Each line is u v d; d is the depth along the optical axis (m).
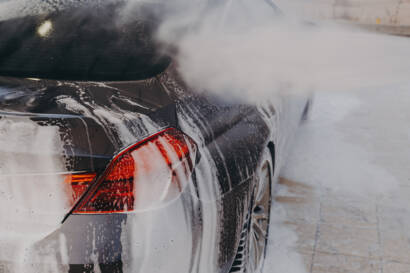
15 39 1.71
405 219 2.71
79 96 1.40
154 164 1.27
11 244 1.19
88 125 1.21
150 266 1.24
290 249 2.44
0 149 1.17
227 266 1.56
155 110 1.40
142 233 1.22
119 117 1.29
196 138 1.45
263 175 2.02
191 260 1.33
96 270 1.19
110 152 1.21
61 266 1.18
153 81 1.53
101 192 1.20
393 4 8.83
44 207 1.18
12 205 1.19
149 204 1.24
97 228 1.19
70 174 1.18
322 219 2.73
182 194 1.32
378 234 2.56
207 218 1.39
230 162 1.58
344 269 2.26
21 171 1.18
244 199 1.64
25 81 1.48
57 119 1.20
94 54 1.63
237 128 1.75
